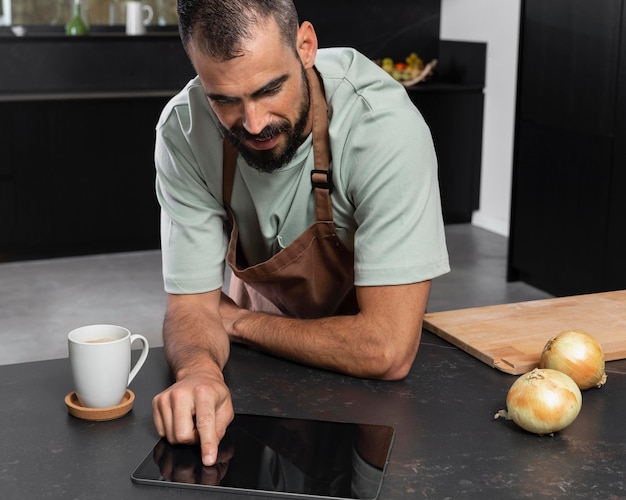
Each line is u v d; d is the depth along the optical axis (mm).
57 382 1457
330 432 1271
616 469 1168
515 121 4551
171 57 5285
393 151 1521
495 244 5441
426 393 1413
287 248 1660
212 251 1691
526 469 1167
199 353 1491
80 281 4684
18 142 4902
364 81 1561
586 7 4027
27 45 4996
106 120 5047
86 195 5098
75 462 1192
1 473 1163
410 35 6133
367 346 1479
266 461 1187
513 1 5371
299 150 1576
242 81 1320
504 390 1422
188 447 1234
